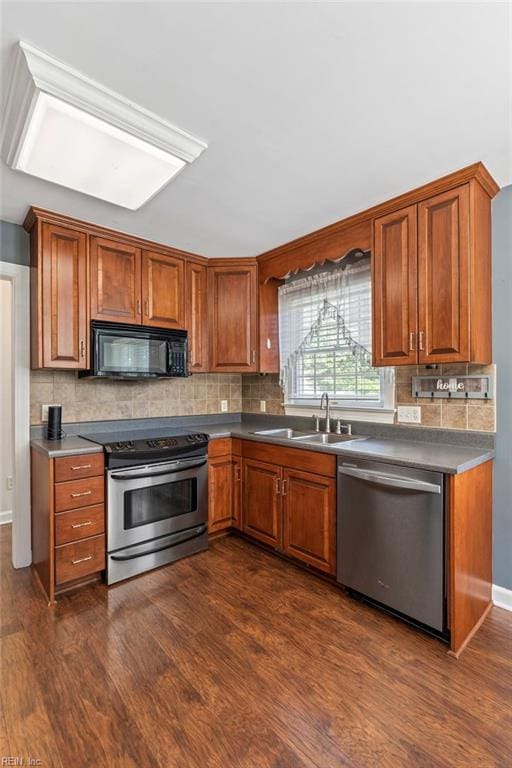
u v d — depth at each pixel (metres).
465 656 1.77
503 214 2.12
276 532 2.72
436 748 1.32
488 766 1.26
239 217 2.46
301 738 1.36
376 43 1.20
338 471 2.27
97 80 1.34
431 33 1.17
